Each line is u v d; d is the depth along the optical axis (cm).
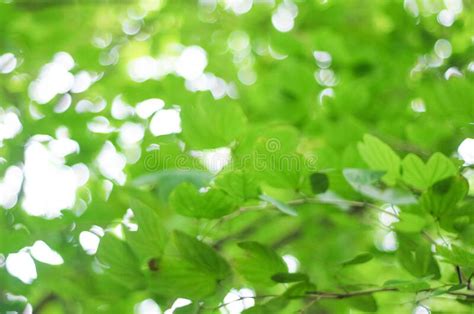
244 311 151
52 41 269
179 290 149
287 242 203
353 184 149
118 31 292
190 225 154
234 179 148
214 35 281
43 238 185
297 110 196
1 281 187
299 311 153
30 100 247
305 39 232
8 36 255
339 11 238
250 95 222
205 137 153
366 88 199
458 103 164
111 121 240
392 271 201
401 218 152
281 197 164
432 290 151
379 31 226
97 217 186
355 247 198
